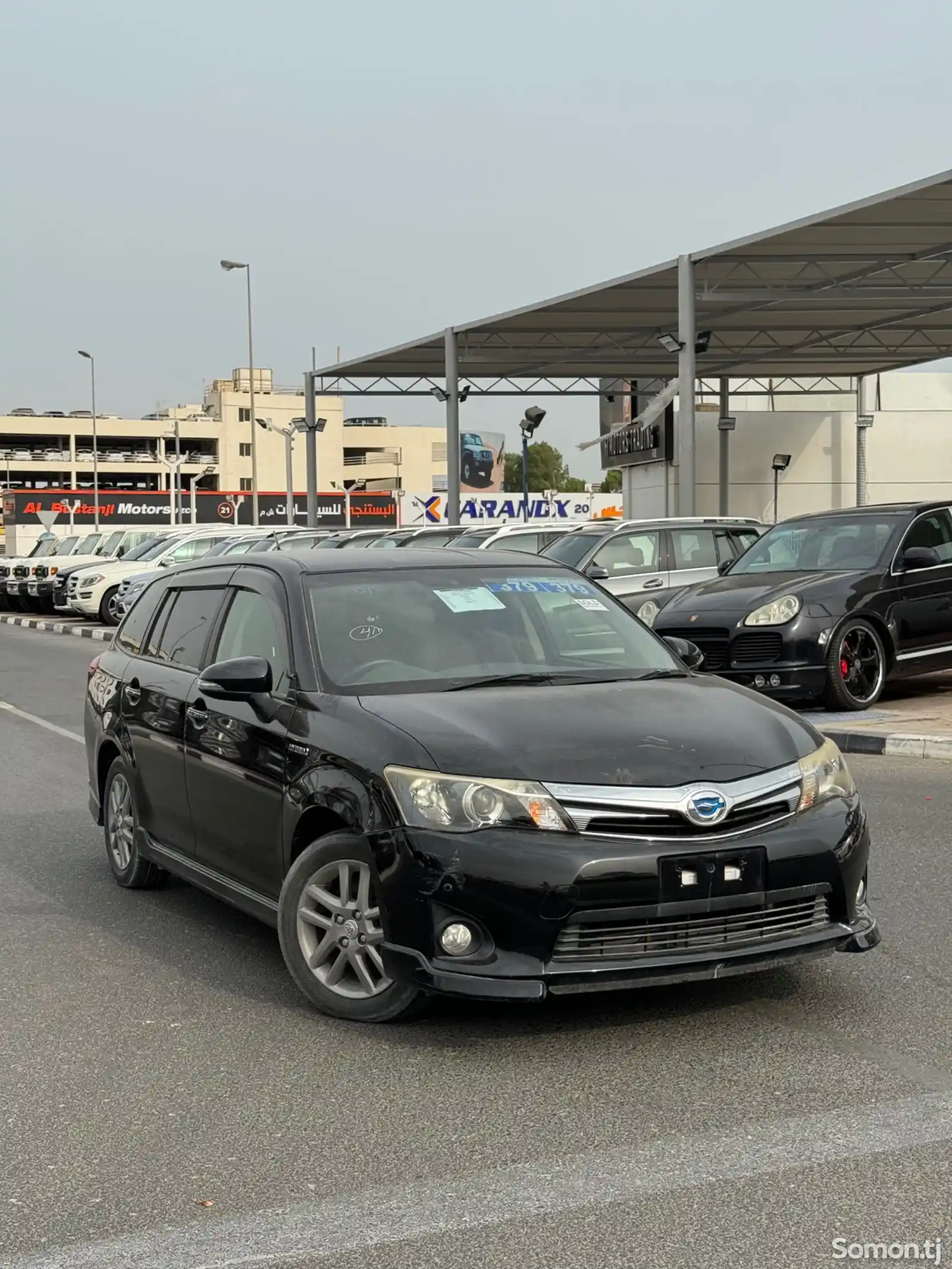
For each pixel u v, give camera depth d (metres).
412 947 4.29
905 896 6.13
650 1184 3.39
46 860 7.42
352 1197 3.37
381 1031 4.58
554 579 5.96
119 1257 3.10
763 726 4.70
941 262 24.48
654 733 4.51
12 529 75.25
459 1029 4.58
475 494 61.84
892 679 11.88
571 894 4.12
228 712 5.39
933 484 37.38
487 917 4.17
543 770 4.27
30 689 17.03
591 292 26.27
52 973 5.36
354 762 4.54
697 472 37.03
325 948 4.70
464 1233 3.17
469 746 4.39
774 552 12.92
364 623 5.36
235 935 5.87
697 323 29.12
